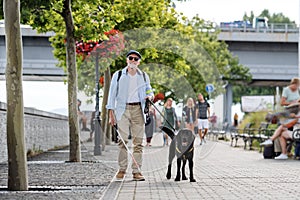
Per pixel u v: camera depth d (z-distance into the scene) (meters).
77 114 17.17
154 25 23.55
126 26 23.28
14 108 10.42
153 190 10.93
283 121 19.86
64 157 19.62
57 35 21.16
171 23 26.62
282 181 12.46
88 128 17.55
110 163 16.25
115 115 12.37
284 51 63.41
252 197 9.95
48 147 24.80
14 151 10.50
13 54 10.36
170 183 12.09
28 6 15.58
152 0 23.36
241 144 32.06
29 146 20.41
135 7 23.16
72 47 17.23
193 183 12.10
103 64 18.59
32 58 52.19
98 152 18.06
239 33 61.62
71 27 17.19
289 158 19.86
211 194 10.35
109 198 9.70
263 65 63.66
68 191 10.56
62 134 29.53
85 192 10.45
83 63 18.55
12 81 10.38
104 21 17.80
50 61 52.22
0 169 14.71
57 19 18.20
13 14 10.38
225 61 59.53
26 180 10.65
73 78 17.19
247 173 14.34
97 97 18.17
